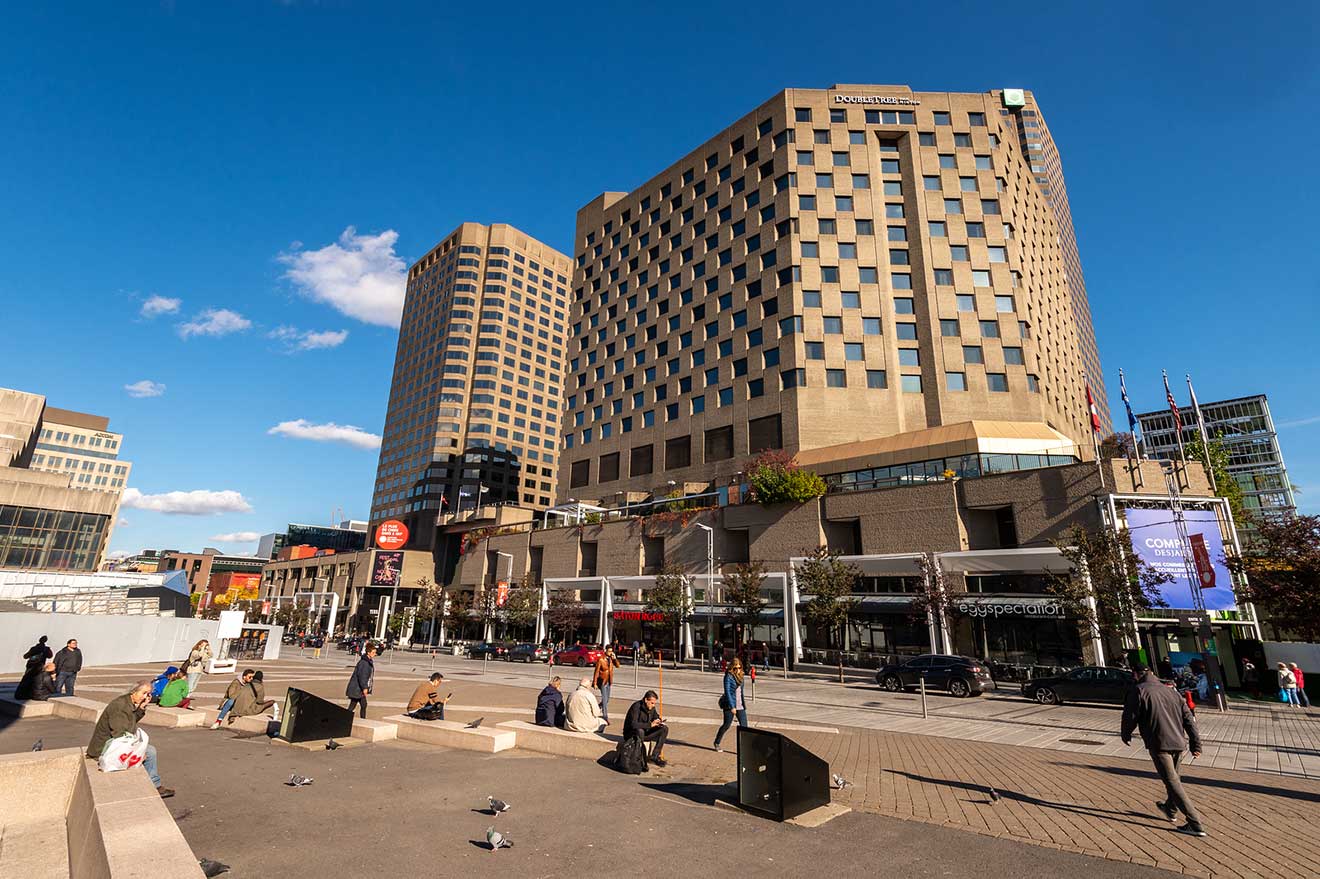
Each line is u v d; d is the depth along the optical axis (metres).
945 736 14.78
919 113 57.44
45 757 7.27
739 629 44.62
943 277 52.56
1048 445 40.81
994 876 6.11
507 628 63.12
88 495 63.91
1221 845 6.96
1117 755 12.39
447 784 9.43
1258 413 111.50
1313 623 24.39
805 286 53.84
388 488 129.38
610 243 75.38
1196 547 29.84
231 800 8.48
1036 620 32.53
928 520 37.75
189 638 37.06
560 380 141.62
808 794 8.22
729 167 62.88
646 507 56.47
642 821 7.73
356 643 61.09
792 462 47.31
